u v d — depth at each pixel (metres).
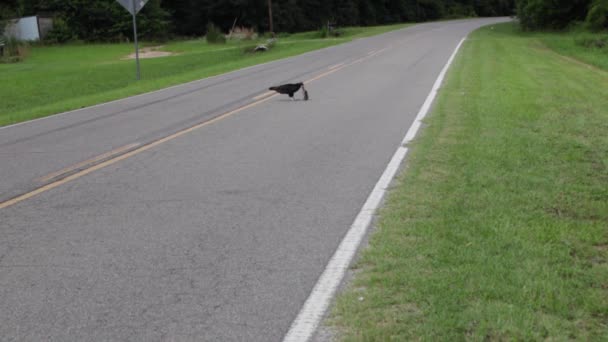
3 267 4.80
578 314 3.66
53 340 3.64
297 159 8.28
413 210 5.79
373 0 103.62
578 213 5.64
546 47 34.09
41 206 6.50
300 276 4.45
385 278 4.27
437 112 11.56
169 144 9.79
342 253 4.85
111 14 61.00
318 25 90.56
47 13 60.00
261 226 5.58
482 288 4.01
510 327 3.49
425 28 57.75
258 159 8.38
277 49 39.81
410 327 3.58
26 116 14.61
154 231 5.54
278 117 12.16
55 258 4.96
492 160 7.64
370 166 7.69
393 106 12.84
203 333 3.67
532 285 4.02
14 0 63.03
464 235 5.02
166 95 17.61
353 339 3.49
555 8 47.59
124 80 26.62
